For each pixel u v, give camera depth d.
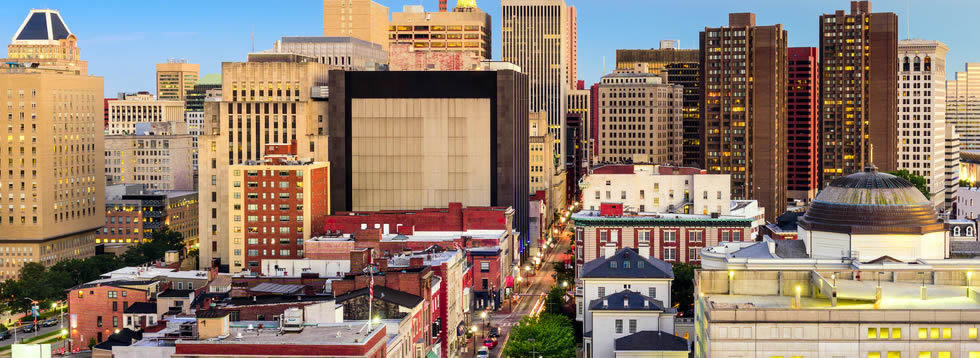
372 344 172.75
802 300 172.75
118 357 189.62
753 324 149.25
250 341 170.25
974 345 146.75
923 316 147.50
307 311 191.62
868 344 148.00
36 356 160.12
